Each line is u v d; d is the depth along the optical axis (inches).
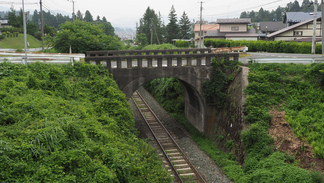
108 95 609.9
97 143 382.9
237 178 520.7
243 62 774.5
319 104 568.1
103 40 1075.3
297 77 651.5
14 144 296.4
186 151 689.6
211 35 2014.0
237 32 2020.2
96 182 301.4
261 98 614.2
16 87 476.7
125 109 582.2
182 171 573.3
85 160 317.1
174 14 2474.2
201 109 802.8
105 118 502.9
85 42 1011.9
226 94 732.7
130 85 733.3
